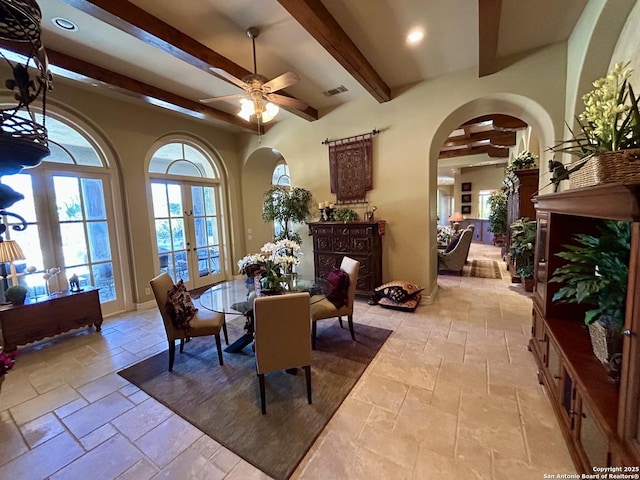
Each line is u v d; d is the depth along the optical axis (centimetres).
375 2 232
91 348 303
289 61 317
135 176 419
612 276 141
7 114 103
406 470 152
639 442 94
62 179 354
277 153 609
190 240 515
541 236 234
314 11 224
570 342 176
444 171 1057
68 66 288
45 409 208
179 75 339
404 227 420
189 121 491
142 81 351
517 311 371
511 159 721
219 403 210
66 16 233
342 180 459
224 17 243
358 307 405
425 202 402
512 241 500
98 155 386
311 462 159
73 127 360
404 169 410
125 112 405
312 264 518
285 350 197
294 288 288
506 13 259
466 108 371
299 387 226
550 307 212
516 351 270
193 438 178
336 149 459
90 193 379
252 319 286
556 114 312
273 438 176
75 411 205
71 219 363
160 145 453
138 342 317
